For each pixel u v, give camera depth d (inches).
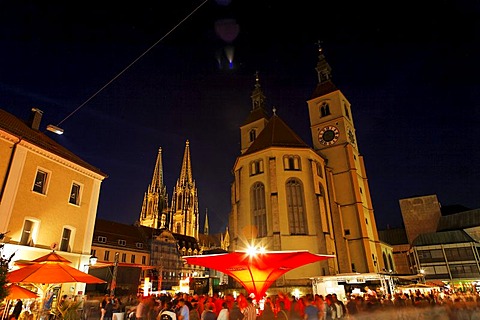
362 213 1905.8
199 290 1909.4
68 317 645.9
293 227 1544.0
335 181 2054.6
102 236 2667.3
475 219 2888.8
